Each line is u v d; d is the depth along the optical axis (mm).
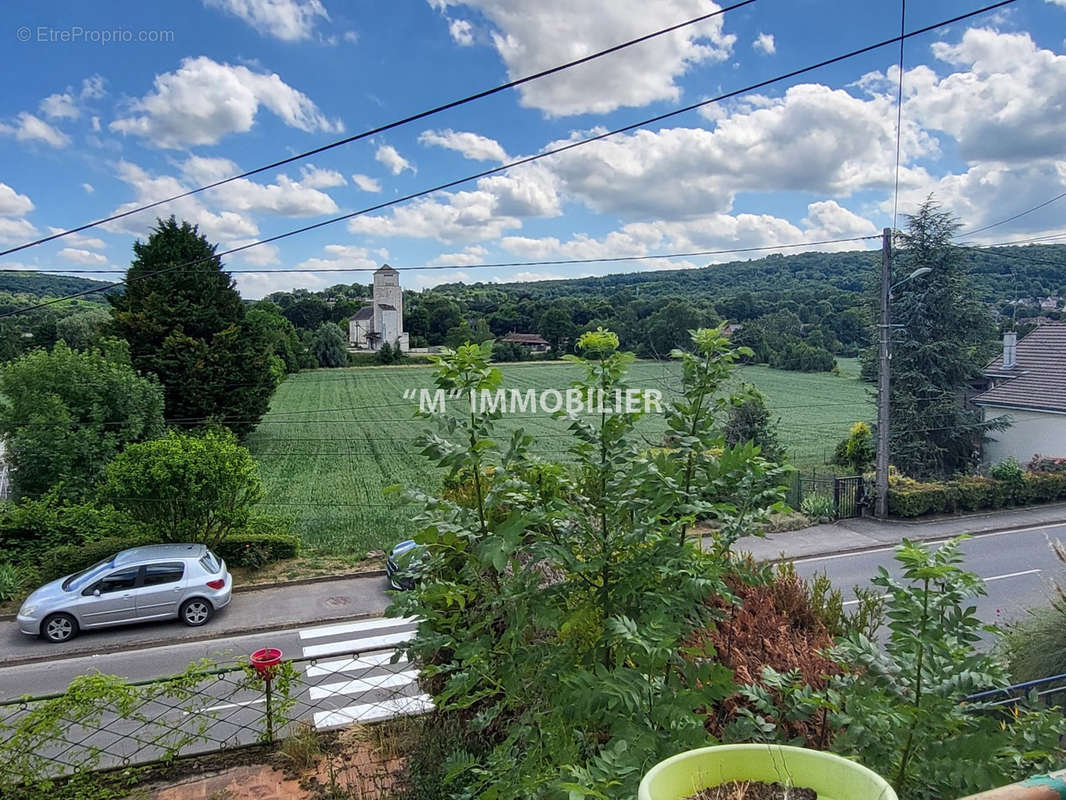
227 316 34625
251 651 12680
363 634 13414
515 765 2961
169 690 6559
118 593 13422
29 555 16688
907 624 2602
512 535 2775
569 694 2668
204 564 14203
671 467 3213
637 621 2986
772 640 4145
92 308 63344
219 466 16547
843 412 42281
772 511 3342
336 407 51469
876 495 21031
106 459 20828
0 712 9203
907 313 25516
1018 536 19047
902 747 2424
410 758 5863
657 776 1301
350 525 21688
